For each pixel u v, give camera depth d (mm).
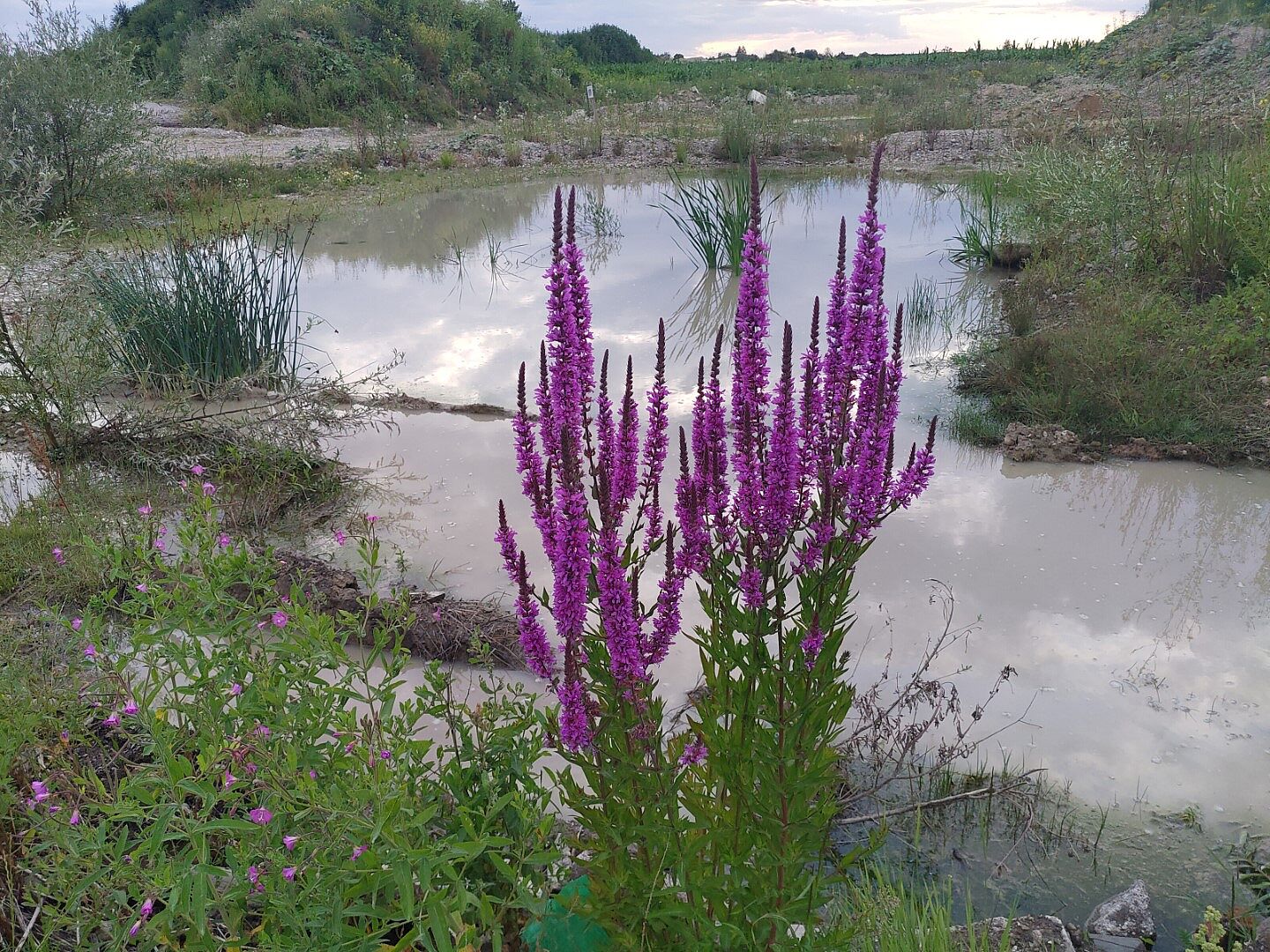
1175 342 8453
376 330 10805
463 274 13172
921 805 3834
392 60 28734
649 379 9016
